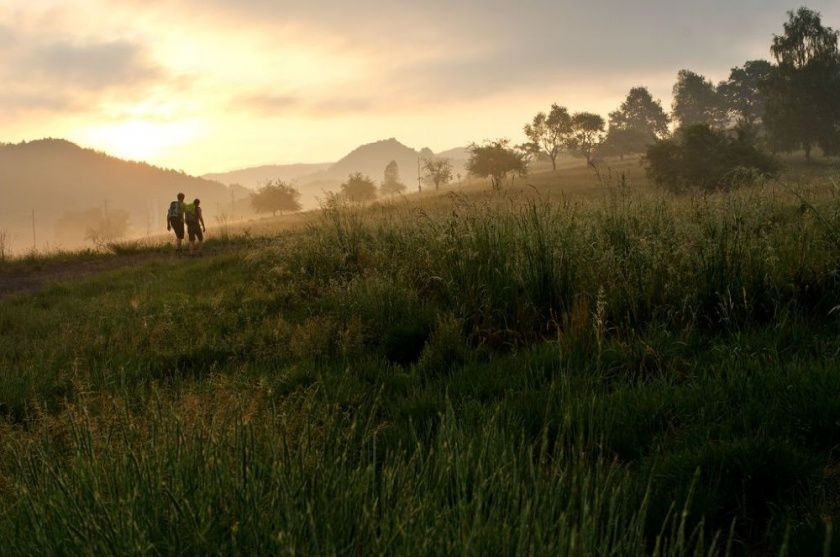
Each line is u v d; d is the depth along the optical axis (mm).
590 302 5270
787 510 2289
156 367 5406
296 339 5812
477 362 4734
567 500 2379
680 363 4074
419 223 8688
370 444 3107
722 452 2645
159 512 2066
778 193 6535
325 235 10375
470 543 1792
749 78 137375
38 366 5719
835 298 4609
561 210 7051
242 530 1926
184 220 18578
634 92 162500
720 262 5047
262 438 2807
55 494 2244
